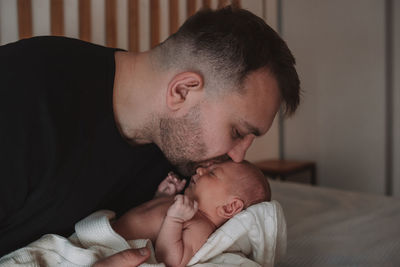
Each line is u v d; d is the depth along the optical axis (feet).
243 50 2.72
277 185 6.94
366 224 4.81
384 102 9.46
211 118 2.87
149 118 2.96
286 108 3.01
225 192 3.40
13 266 2.38
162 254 2.84
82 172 2.71
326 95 10.44
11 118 2.30
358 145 9.99
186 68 2.83
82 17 6.27
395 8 9.25
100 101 2.73
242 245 3.21
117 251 2.71
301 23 10.64
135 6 6.98
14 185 2.34
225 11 2.96
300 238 4.33
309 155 10.88
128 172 3.15
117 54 3.07
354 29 9.80
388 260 3.74
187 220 3.13
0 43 5.43
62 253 2.63
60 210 2.72
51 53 2.64
